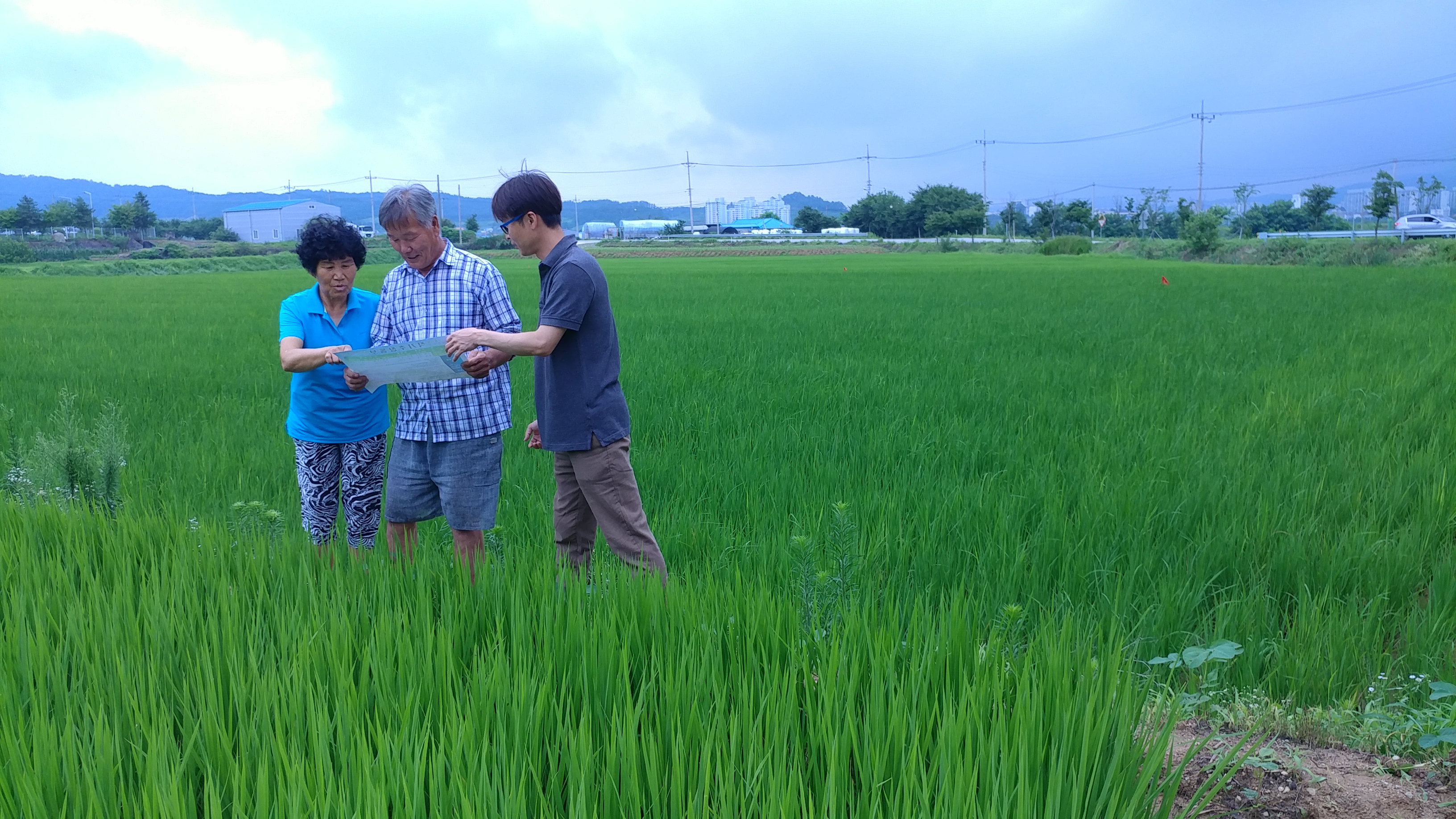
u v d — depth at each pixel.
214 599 3.21
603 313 3.83
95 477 5.06
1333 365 10.23
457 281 4.18
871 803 1.94
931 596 4.01
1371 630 3.57
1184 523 4.74
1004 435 6.95
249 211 163.50
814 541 4.37
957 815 1.85
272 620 2.96
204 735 2.22
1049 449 6.52
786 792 1.92
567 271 3.68
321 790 1.93
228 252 82.12
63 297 26.66
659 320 17.14
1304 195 106.50
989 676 2.37
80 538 3.85
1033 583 4.02
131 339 14.73
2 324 17.36
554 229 3.74
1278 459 5.91
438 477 4.20
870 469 5.87
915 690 2.29
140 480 5.78
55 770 2.04
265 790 1.91
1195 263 51.53
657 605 2.93
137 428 7.64
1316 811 2.47
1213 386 9.01
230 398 9.15
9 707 2.28
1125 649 3.46
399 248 4.12
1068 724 2.11
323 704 2.25
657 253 90.31
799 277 36.69
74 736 2.20
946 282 30.77
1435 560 4.26
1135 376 9.64
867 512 4.91
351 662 2.65
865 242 109.62
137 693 2.43
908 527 4.71
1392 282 26.03
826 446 6.65
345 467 4.50
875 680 2.33
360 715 2.32
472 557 3.73
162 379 10.36
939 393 8.68
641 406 8.26
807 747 2.27
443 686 2.47
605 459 3.89
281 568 3.40
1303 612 3.67
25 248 65.31
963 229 119.19
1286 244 46.38
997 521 4.73
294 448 6.84
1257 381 9.18
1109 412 7.73
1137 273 35.06
